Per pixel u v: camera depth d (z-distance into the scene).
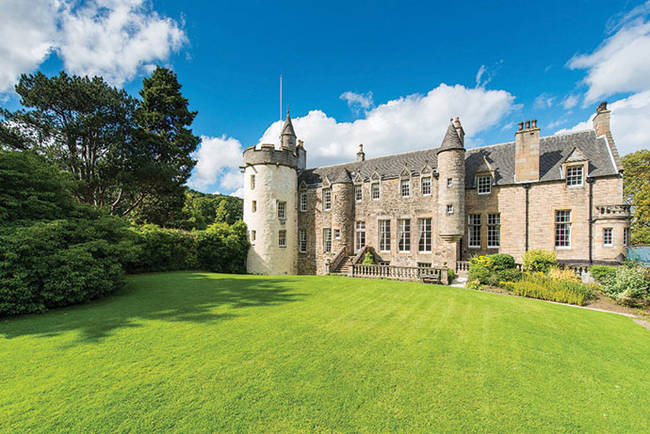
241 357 6.29
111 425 4.04
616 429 4.28
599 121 21.12
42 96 22.98
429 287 15.69
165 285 14.70
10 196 10.75
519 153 22.05
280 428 4.09
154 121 29.83
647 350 7.43
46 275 9.75
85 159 25.38
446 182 22.77
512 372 5.99
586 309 11.81
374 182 27.58
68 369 5.60
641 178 33.50
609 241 18.64
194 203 56.03
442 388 5.27
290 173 30.62
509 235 22.16
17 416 4.16
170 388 5.00
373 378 5.54
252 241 29.08
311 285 15.93
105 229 13.60
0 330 7.71
